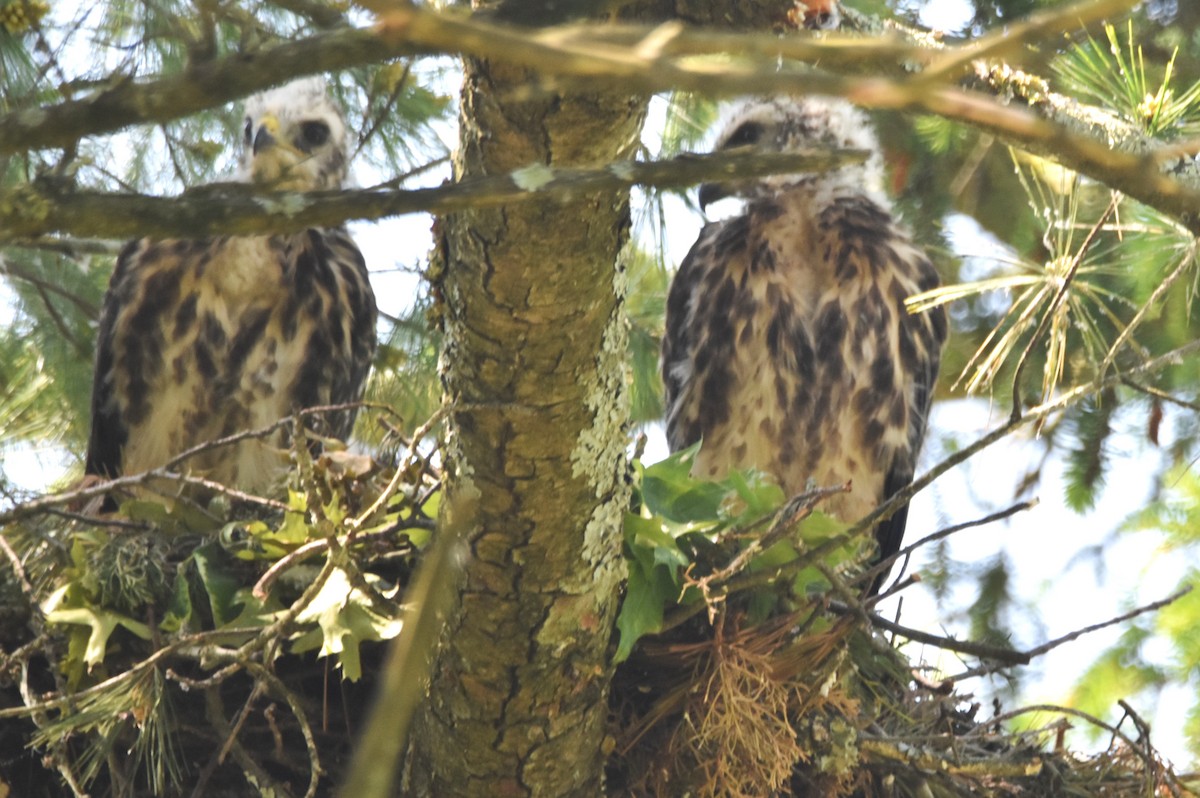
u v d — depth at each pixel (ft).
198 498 28.50
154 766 22.71
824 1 23.53
